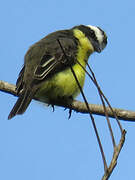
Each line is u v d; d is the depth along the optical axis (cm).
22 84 1030
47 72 1008
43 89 1020
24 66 1088
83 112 1034
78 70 1066
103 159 451
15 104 952
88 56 1182
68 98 1086
